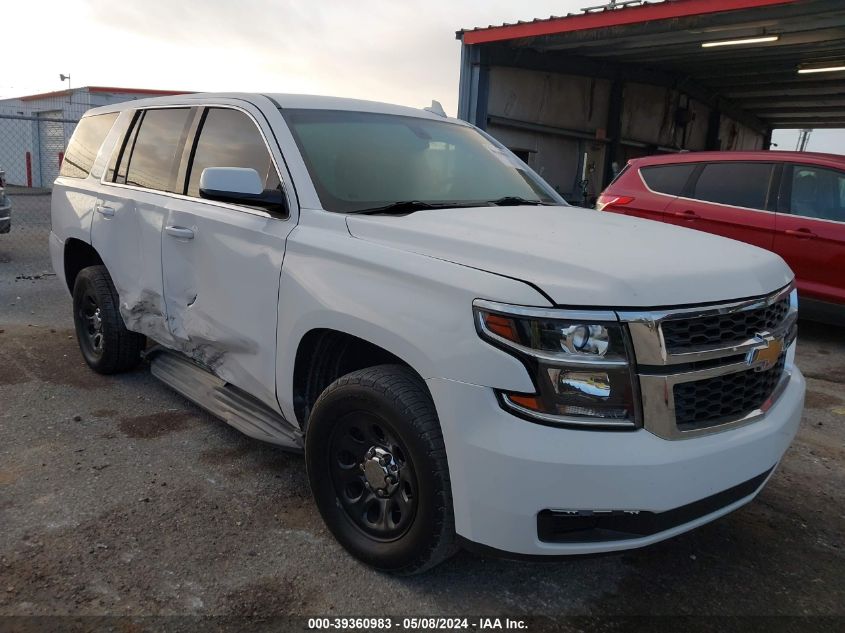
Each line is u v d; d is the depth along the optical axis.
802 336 6.92
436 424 2.31
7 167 29.08
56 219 5.10
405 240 2.55
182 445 3.76
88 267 4.75
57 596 2.45
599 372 2.09
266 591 2.52
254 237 3.07
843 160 6.23
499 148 4.14
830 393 5.12
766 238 6.52
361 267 2.56
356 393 2.50
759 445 2.37
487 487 2.13
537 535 2.13
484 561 2.75
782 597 2.60
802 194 6.39
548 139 17.36
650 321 2.09
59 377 4.79
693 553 2.88
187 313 3.60
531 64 15.70
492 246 2.36
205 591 2.51
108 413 4.17
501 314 2.12
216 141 3.57
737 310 2.29
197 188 3.60
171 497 3.19
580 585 2.63
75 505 3.08
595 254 2.32
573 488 2.06
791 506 3.33
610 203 7.68
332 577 2.62
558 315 2.08
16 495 3.15
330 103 3.56
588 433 2.08
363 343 2.83
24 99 27.19
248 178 2.93
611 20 12.55
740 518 3.20
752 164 6.77
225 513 3.06
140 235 3.95
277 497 3.22
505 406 2.12
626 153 19.62
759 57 15.97
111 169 4.49
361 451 2.63
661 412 2.12
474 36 14.53
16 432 3.85
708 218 6.88
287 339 2.86
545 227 2.71
